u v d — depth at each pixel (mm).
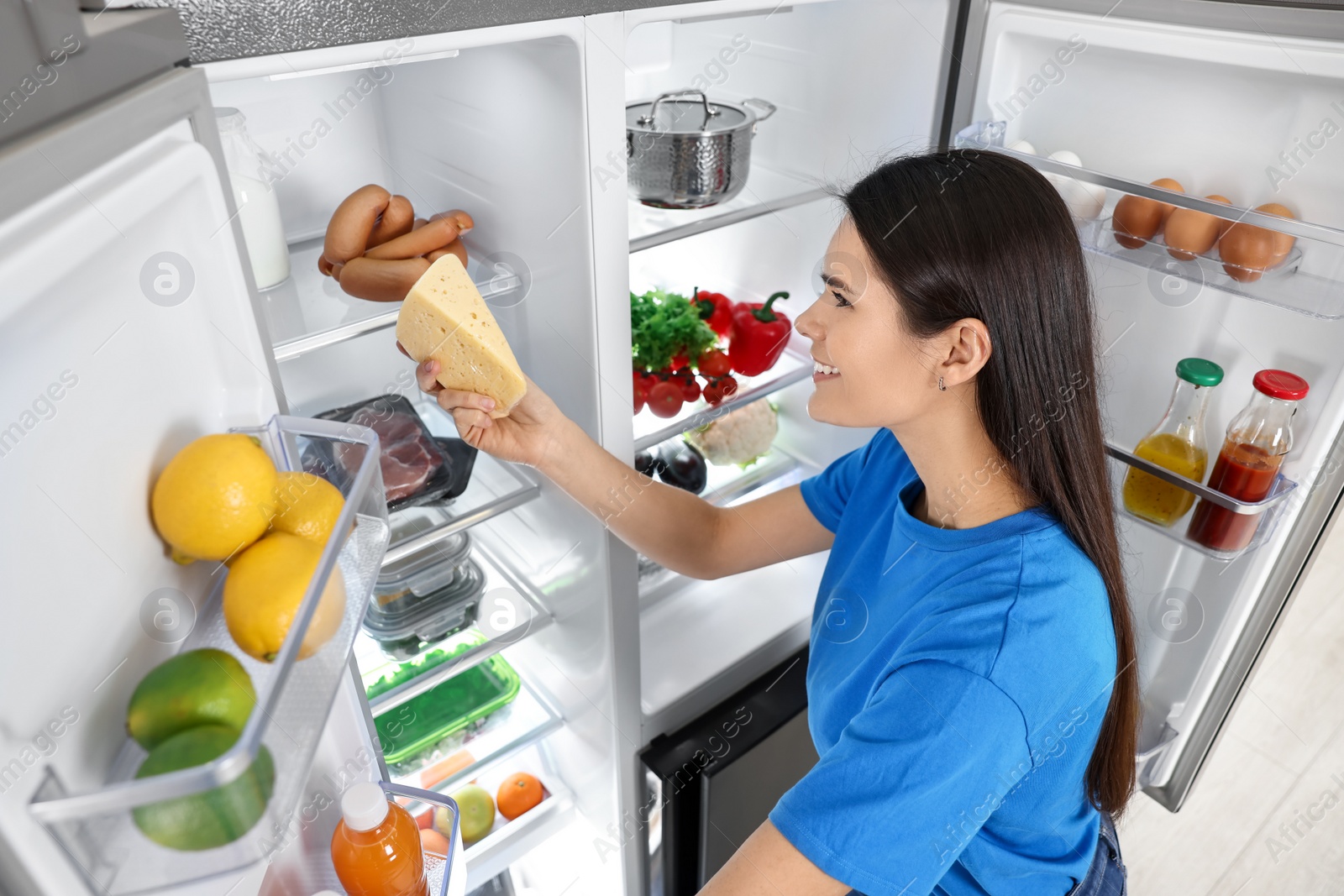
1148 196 1134
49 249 380
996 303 823
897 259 838
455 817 809
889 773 811
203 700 477
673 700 1598
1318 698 2088
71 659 446
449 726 1516
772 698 1682
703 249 1906
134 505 514
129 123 456
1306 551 1293
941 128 1475
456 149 1226
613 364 1197
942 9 1379
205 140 543
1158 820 1810
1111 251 1262
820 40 1524
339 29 731
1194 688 1492
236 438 536
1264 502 1188
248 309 609
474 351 912
